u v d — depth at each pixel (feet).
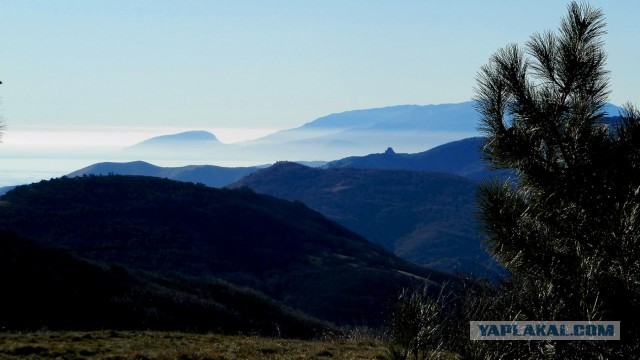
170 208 408.67
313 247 409.90
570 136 21.13
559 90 21.74
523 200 22.93
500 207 22.24
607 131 21.24
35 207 360.89
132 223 360.69
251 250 380.78
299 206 556.51
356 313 253.24
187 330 100.68
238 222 424.87
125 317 108.06
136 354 50.06
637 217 19.01
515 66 21.76
